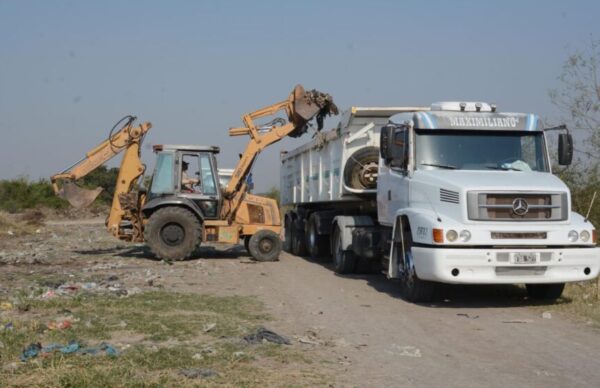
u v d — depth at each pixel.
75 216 49.94
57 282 12.99
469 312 10.26
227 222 17.56
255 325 9.02
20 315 9.29
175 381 6.17
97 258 18.25
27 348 7.13
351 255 14.84
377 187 13.54
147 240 17.00
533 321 9.52
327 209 18.50
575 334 8.62
